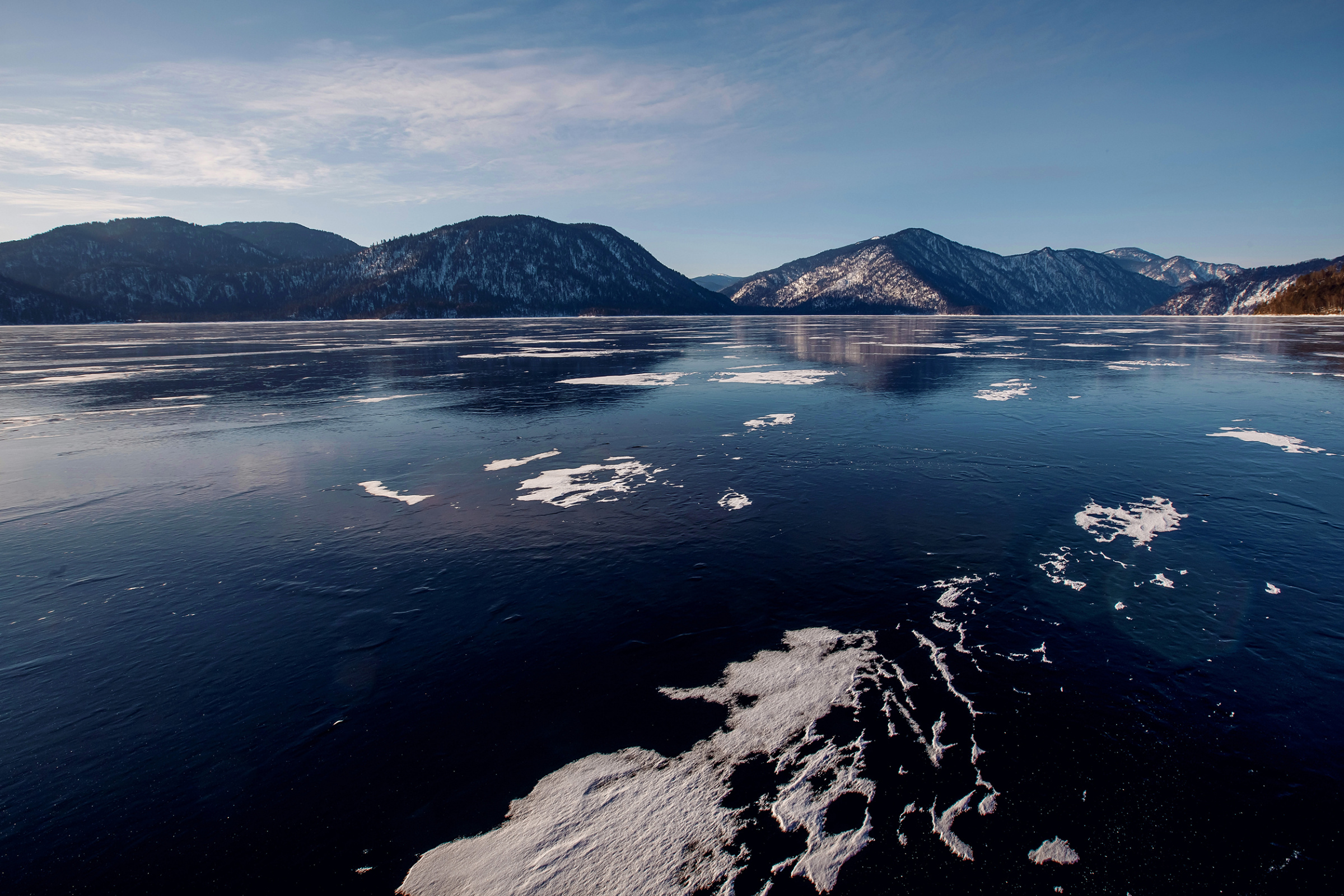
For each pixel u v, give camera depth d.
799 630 7.40
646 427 18.94
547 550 9.95
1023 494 12.28
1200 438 16.67
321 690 6.52
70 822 4.90
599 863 4.34
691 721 5.84
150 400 24.77
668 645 7.16
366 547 10.26
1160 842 4.45
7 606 8.42
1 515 11.88
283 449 16.66
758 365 37.12
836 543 9.99
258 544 10.42
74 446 17.05
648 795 4.94
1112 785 4.96
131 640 7.57
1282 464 14.17
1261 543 9.77
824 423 19.12
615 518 11.30
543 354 47.09
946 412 20.80
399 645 7.35
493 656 7.06
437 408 22.64
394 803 5.00
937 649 6.93
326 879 4.33
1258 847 4.41
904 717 5.80
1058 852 4.36
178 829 4.81
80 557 10.01
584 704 6.15
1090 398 23.45
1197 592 8.18
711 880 4.17
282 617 8.06
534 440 17.41
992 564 9.14
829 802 4.81
